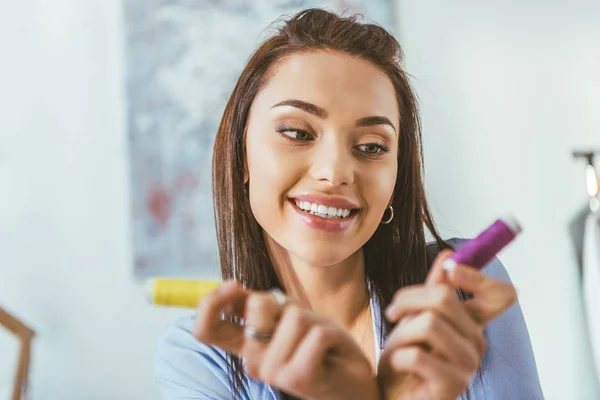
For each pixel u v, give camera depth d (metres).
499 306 0.38
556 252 1.65
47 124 1.61
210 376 0.67
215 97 1.59
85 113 1.61
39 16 1.61
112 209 1.61
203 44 1.60
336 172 0.57
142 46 1.60
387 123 0.59
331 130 0.58
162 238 1.59
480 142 1.65
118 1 1.60
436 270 0.39
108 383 1.59
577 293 1.34
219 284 0.40
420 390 0.37
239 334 0.39
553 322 1.64
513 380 0.64
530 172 1.66
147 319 1.60
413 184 0.69
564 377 1.63
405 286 0.69
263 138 0.60
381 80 0.60
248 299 0.37
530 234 1.65
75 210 1.61
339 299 0.68
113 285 1.60
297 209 0.60
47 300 1.59
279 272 0.69
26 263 1.60
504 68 1.66
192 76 1.60
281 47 0.61
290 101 0.58
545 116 1.67
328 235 0.59
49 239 1.60
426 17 1.64
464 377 0.36
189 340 0.70
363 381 0.38
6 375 1.57
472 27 1.66
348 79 0.59
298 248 0.60
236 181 0.69
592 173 1.34
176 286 0.40
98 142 1.61
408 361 0.36
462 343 0.36
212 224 1.60
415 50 1.64
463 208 1.64
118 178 1.61
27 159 1.61
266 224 0.62
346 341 0.37
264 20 1.59
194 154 1.59
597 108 1.68
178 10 1.59
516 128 1.66
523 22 1.67
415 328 0.36
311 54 0.60
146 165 1.60
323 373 0.37
